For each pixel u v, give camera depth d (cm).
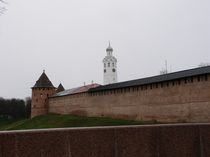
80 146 1540
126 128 1677
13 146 1395
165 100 4153
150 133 1752
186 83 3828
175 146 1842
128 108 4897
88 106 6206
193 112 3703
